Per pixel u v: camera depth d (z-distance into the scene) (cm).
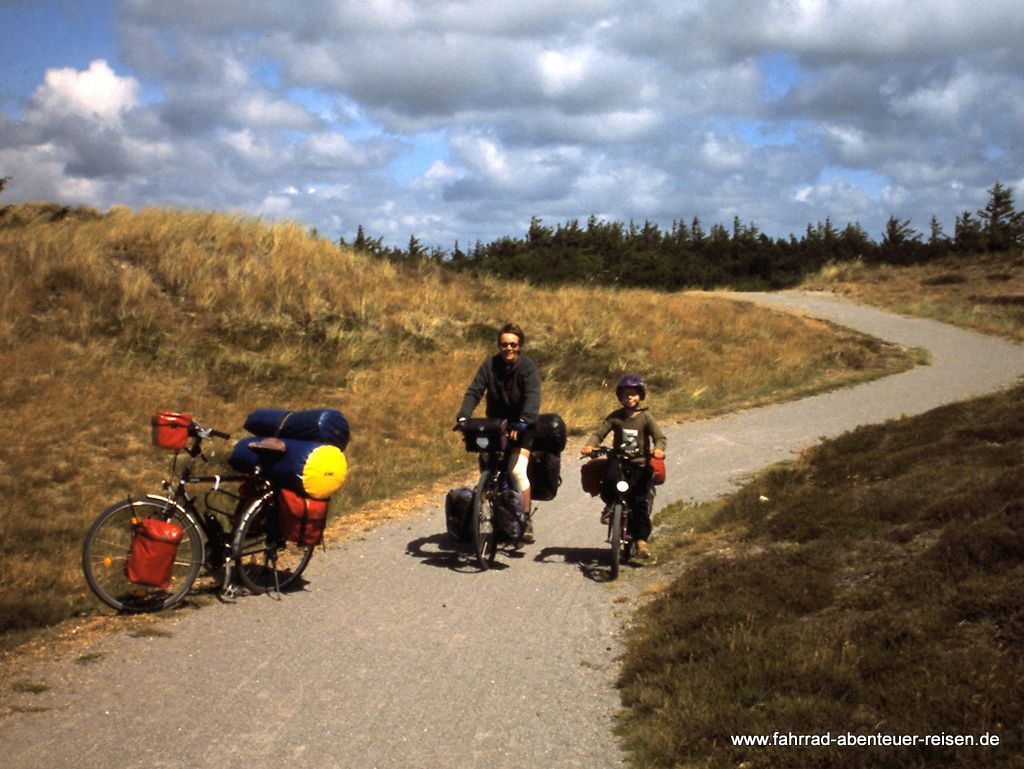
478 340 1978
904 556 595
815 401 1767
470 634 593
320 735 445
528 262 3881
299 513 673
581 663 543
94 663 536
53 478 973
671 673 495
